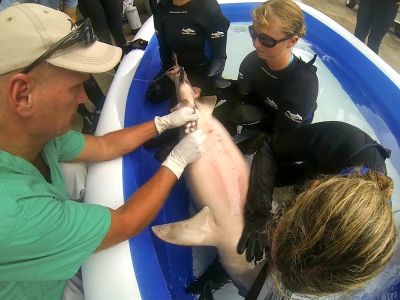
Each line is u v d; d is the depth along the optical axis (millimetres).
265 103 1676
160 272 1236
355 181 700
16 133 888
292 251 707
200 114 1623
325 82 2068
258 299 1021
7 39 793
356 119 1854
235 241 1255
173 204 1528
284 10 1315
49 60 821
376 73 1929
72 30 878
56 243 882
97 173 1426
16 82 795
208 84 1918
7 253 804
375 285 1066
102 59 931
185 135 1569
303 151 1283
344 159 1145
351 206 646
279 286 837
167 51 1912
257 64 1600
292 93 1471
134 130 1501
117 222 1056
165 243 1407
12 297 979
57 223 879
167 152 1651
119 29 2662
